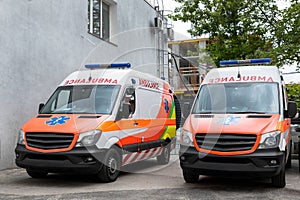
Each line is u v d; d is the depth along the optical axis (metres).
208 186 7.91
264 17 15.34
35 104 11.06
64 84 9.48
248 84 8.63
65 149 7.70
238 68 9.16
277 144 7.12
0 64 9.87
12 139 10.21
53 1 11.88
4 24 10.00
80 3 13.26
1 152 9.88
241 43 15.40
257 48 15.34
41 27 11.34
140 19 17.39
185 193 7.22
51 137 7.82
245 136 7.11
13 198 6.82
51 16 11.78
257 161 6.99
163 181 8.56
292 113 8.08
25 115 10.67
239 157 7.04
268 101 8.20
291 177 9.05
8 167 10.10
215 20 15.59
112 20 15.39
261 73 8.84
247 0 15.21
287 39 13.98
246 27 15.16
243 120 7.54
